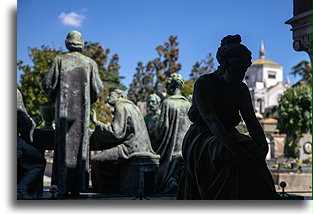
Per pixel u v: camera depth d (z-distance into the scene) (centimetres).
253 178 306
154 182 717
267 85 8994
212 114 320
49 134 704
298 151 3050
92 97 698
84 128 675
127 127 711
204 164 316
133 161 703
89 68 684
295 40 563
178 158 732
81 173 671
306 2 554
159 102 824
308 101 2856
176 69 4200
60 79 669
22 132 651
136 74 4522
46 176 1131
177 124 745
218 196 307
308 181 1410
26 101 1733
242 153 301
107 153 707
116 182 723
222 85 332
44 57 1770
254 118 337
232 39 332
